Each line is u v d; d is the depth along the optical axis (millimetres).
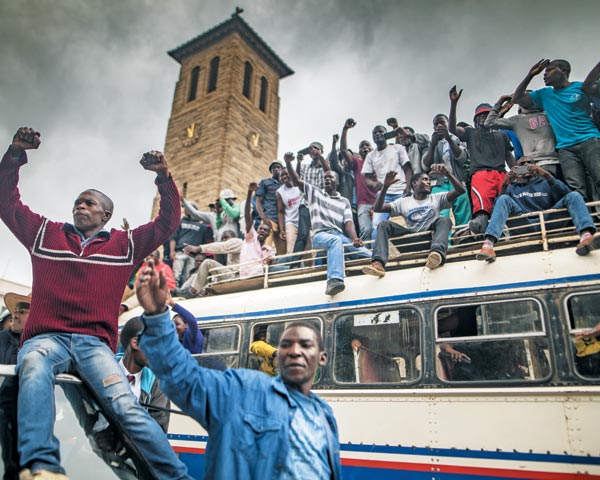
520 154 8156
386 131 10070
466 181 8922
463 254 6543
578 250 5531
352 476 5633
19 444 2510
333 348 6465
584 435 4758
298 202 9852
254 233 9578
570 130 7418
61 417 2906
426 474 5262
